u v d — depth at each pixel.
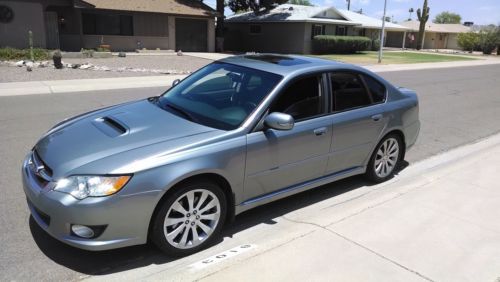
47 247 3.71
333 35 39.16
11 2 23.53
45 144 3.80
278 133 4.07
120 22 29.16
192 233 3.65
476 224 4.18
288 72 4.36
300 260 3.41
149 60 24.28
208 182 3.62
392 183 5.58
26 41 24.39
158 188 3.31
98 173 3.21
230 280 3.13
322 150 4.54
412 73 22.92
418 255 3.56
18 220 4.17
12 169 5.60
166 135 3.69
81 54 23.75
